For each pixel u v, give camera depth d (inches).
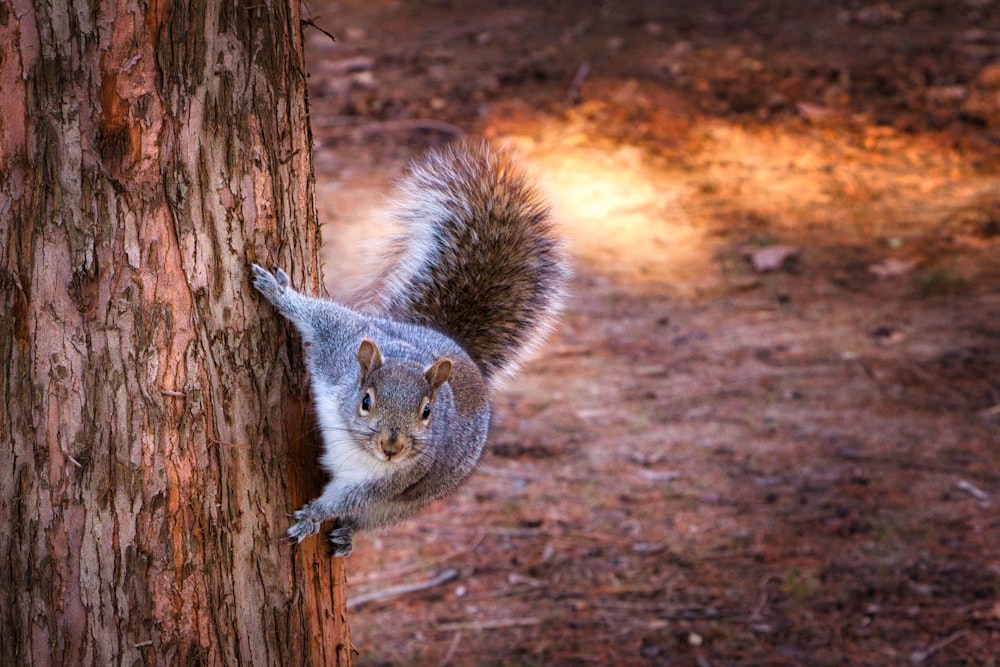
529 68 999.6
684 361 627.5
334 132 902.4
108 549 215.8
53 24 200.7
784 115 932.6
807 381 602.2
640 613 425.7
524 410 579.5
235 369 223.6
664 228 781.9
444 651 403.9
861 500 494.3
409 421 247.9
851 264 735.7
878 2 1154.0
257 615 230.4
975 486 502.9
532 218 332.8
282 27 221.8
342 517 258.5
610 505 495.5
